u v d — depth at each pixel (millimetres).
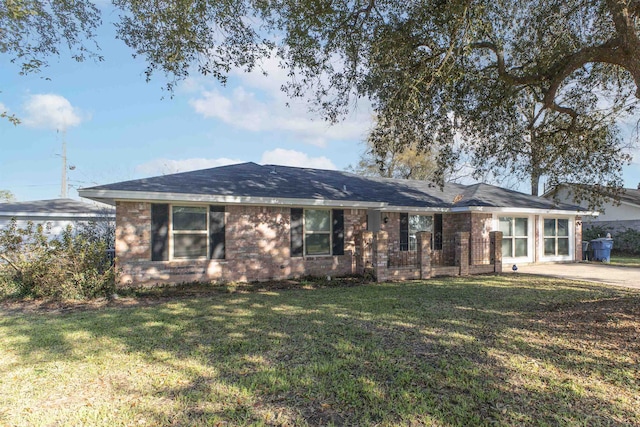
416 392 3717
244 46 7383
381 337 5547
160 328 6188
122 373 4285
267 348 5102
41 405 3539
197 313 7273
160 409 3441
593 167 8844
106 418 3283
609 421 3156
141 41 7121
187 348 5141
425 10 6500
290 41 7480
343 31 7422
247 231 11383
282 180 13781
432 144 8922
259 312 7312
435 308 7566
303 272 12258
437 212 15406
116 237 9773
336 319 6684
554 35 7730
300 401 3576
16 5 6012
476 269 14039
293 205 11875
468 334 5641
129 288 9594
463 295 9109
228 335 5738
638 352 4629
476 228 15328
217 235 10961
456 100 8148
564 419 3188
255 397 3666
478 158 9406
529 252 16750
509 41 7941
